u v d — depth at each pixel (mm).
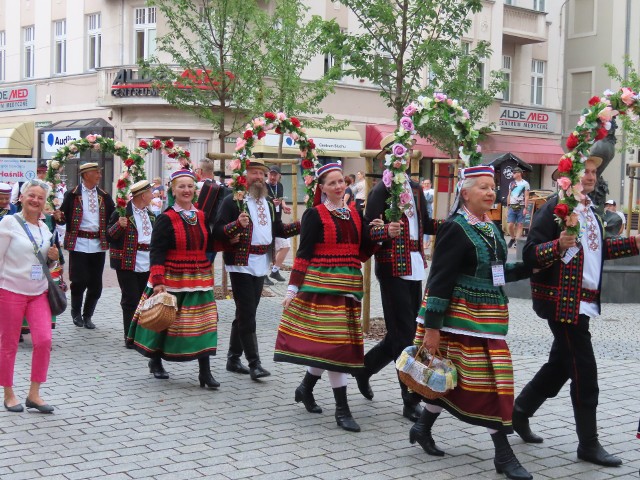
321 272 6680
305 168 8109
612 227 12359
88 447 6078
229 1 17875
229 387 7887
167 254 7734
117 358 9094
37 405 6973
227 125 26859
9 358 6961
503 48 36500
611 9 39125
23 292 6918
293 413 7027
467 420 5516
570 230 5500
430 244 19875
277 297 13609
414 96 13375
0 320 6926
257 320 11469
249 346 8156
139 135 28031
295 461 5812
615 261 13805
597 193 11578
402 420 6867
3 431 6453
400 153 6469
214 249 8141
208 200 9453
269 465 5723
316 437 6371
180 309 7750
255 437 6352
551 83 38250
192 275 7766
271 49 19328
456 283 5578
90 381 8055
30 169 20719
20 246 6863
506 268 5824
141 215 9883
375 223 6797
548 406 7305
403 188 6488
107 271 17000
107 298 13336
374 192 7121
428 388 5512
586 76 40156
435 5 12609
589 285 5824
